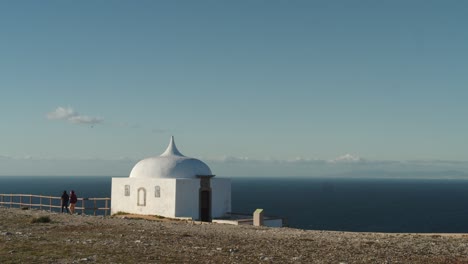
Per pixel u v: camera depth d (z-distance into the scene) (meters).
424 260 17.95
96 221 29.98
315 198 168.88
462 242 22.94
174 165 43.50
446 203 147.50
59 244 19.59
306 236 25.09
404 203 146.38
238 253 18.59
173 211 40.56
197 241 21.73
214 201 43.22
